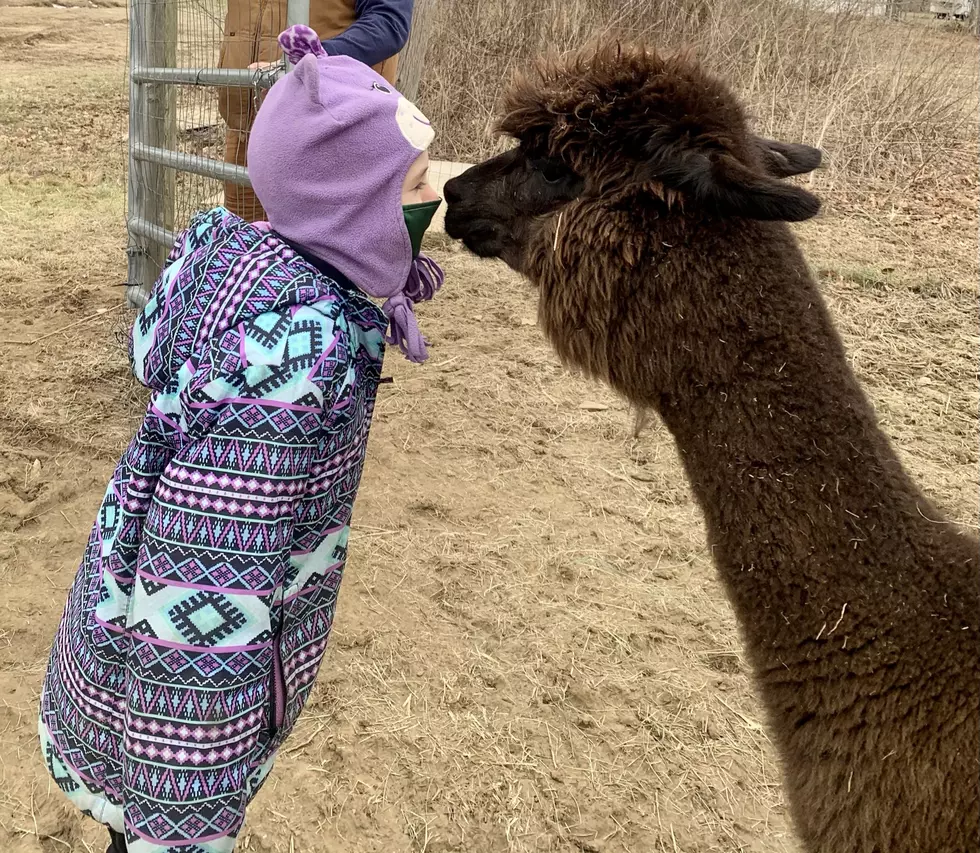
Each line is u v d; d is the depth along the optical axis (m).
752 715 2.92
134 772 1.40
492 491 4.09
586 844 2.46
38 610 3.14
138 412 4.48
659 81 1.88
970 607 1.65
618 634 3.23
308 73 1.37
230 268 1.42
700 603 3.46
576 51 2.23
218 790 1.41
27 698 2.78
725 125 1.87
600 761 2.71
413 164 1.49
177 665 1.35
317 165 1.41
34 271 6.30
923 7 14.16
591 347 1.93
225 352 1.33
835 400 1.73
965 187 8.88
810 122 9.12
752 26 9.55
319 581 1.61
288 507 1.37
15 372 4.80
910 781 1.60
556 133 1.97
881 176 9.06
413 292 1.65
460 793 2.57
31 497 3.78
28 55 15.41
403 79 6.03
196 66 4.65
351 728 2.75
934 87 9.79
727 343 1.75
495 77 9.05
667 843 2.48
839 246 7.40
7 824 2.38
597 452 4.49
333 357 1.38
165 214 4.77
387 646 3.10
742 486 1.74
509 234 2.15
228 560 1.33
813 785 1.75
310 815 2.47
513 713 2.86
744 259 1.75
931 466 4.40
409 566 3.53
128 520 1.49
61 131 10.41
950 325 6.04
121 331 5.15
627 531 3.87
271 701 1.51
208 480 1.32
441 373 5.16
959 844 1.56
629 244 1.80
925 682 1.63
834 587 1.69
